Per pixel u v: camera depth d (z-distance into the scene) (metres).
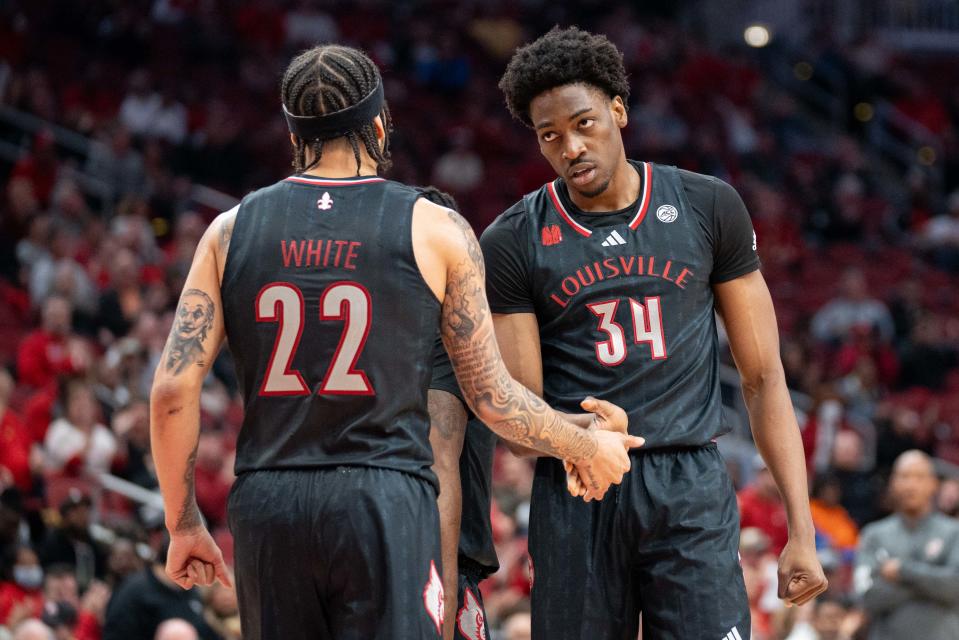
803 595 10.88
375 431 9.07
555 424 9.60
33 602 22.95
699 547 10.49
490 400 9.45
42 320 37.84
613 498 10.66
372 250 9.19
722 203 11.02
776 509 30.62
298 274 9.17
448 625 10.55
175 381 9.10
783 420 11.20
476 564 11.89
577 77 10.60
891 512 32.62
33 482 27.34
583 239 10.91
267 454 9.14
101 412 31.77
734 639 10.36
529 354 10.96
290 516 8.98
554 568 10.77
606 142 10.66
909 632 22.36
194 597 22.28
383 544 8.88
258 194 9.51
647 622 10.74
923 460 23.16
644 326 10.75
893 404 44.81
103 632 21.81
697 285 10.87
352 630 8.93
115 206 46.22
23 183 43.03
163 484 9.40
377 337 9.09
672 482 10.58
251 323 9.22
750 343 11.23
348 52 9.68
